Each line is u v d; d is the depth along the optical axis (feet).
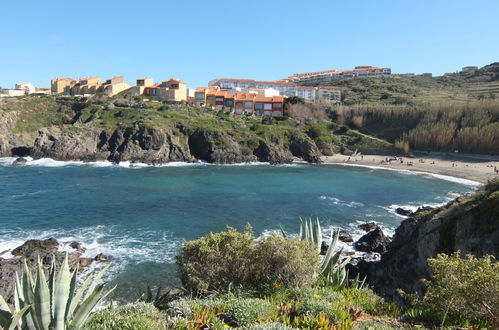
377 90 549.54
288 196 166.40
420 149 325.62
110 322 24.31
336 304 28.30
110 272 81.61
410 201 162.61
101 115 320.91
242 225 118.93
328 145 338.13
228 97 414.82
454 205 73.36
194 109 367.45
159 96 414.41
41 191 160.76
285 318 25.88
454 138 306.35
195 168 253.65
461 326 23.73
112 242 100.07
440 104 365.20
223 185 189.37
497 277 23.26
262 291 34.50
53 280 20.33
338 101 520.42
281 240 37.96
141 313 27.09
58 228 110.32
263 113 406.41
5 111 311.47
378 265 81.00
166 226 115.55
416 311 26.96
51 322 19.94
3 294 66.39
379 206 151.64
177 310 28.55
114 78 439.22
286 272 35.47
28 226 111.34
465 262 26.48
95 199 148.97
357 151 342.64
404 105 414.41
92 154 268.00
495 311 23.29
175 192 167.73
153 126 286.25
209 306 29.89
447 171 250.16
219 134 296.92
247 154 300.40
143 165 259.80
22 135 301.43
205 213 132.26
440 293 25.63
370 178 225.56
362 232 117.08
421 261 69.41
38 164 244.83
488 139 280.72
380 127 379.35
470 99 426.10
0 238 99.86
